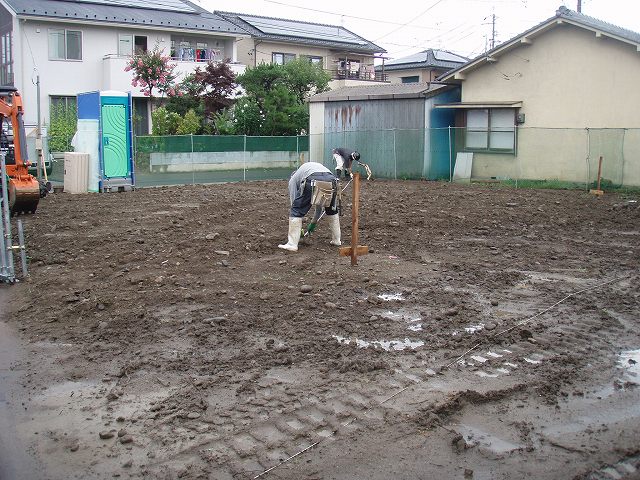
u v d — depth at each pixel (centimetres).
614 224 1375
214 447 450
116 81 3108
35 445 462
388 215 1427
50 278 886
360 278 870
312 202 1026
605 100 2078
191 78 3069
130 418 496
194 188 2127
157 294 795
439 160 2441
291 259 983
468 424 485
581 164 2116
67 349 644
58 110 2953
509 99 2291
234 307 748
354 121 2620
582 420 491
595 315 734
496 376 566
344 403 512
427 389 537
